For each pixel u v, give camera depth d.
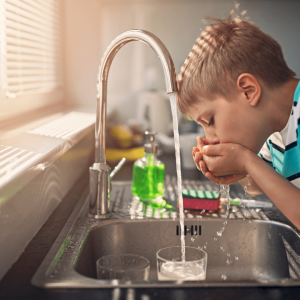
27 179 0.60
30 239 0.73
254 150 0.80
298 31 2.72
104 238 0.84
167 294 0.51
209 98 0.77
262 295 0.52
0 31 0.99
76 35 1.86
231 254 0.89
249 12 2.70
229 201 0.99
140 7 2.72
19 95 1.20
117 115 2.72
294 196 0.67
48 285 0.53
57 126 1.14
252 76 0.73
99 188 0.86
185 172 1.50
